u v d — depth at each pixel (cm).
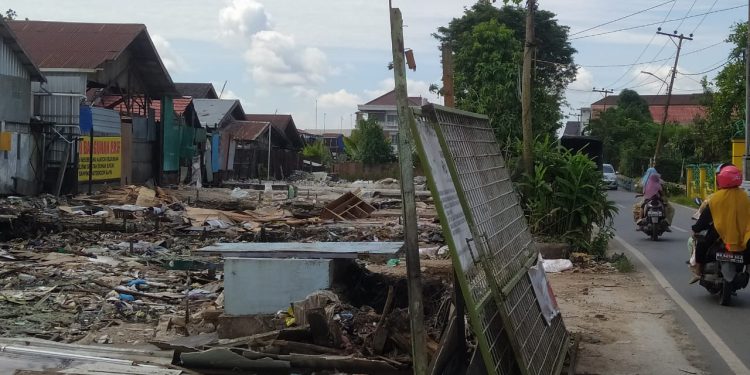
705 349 705
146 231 1562
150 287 951
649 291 1008
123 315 802
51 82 2397
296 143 6506
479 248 430
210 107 4894
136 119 3022
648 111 7506
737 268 906
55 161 2298
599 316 840
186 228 1598
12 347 598
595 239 1330
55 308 828
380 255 700
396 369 561
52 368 557
